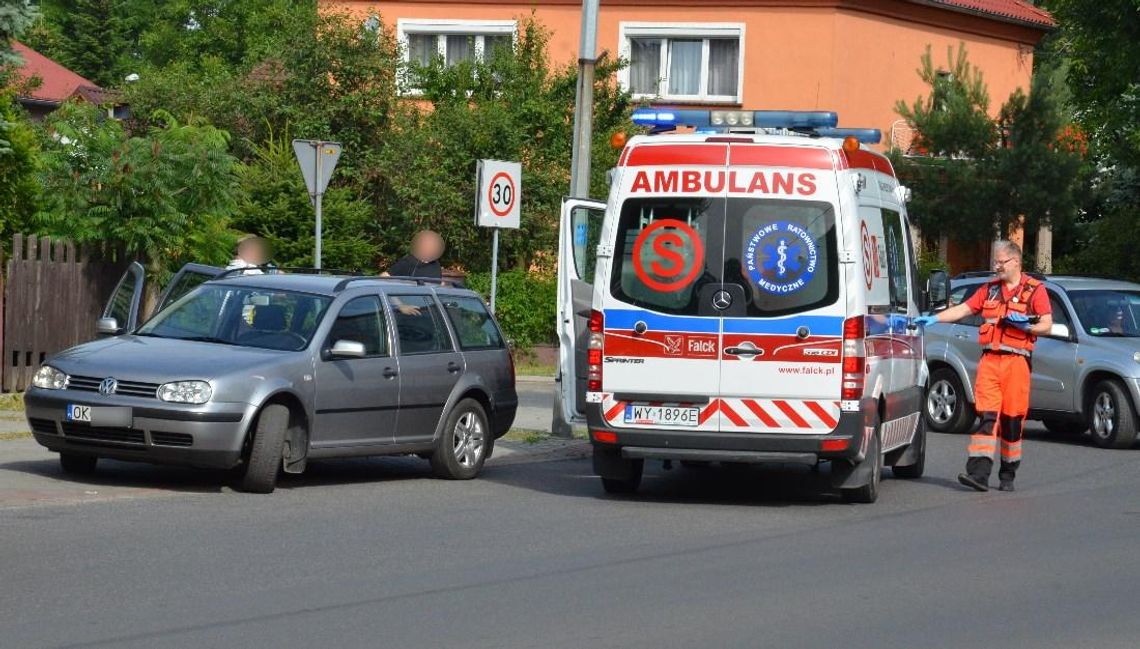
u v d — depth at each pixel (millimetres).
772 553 14680
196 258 28891
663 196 18125
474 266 42500
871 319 18203
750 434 17828
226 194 28938
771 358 17750
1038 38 58625
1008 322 20016
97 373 17375
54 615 11133
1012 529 16484
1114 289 27891
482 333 21297
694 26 53375
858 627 11445
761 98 53000
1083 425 27062
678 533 15867
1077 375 26719
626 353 18141
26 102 77375
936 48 55469
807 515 17500
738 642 10844
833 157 17812
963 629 11469
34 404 17594
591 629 11125
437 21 54969
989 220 46531
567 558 14141
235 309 19094
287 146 40125
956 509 18156
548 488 19734
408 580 12859
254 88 42781
